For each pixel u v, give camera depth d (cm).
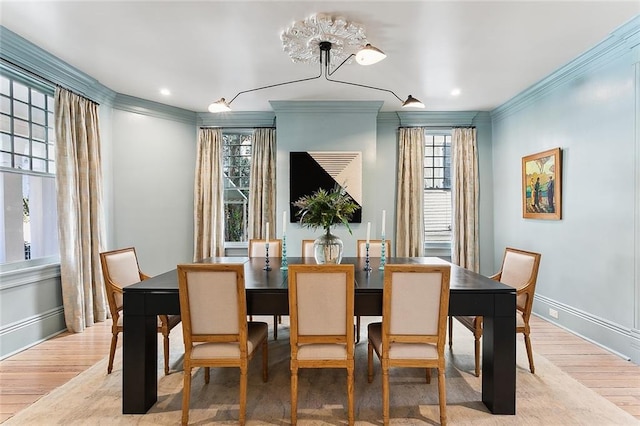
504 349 200
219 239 485
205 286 190
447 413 201
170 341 314
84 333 329
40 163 332
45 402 211
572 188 329
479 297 203
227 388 231
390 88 389
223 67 331
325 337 191
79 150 347
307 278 188
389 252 355
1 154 295
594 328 302
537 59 312
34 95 326
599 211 297
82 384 233
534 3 227
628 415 196
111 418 196
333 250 260
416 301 189
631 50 263
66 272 327
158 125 451
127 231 425
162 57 309
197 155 482
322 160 444
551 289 361
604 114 290
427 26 255
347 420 193
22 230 313
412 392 224
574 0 224
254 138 488
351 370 189
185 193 478
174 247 466
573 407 205
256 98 428
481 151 491
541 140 378
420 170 483
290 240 448
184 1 225
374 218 447
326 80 363
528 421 192
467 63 321
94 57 310
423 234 482
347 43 275
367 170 446
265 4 229
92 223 360
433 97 420
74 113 340
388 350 191
